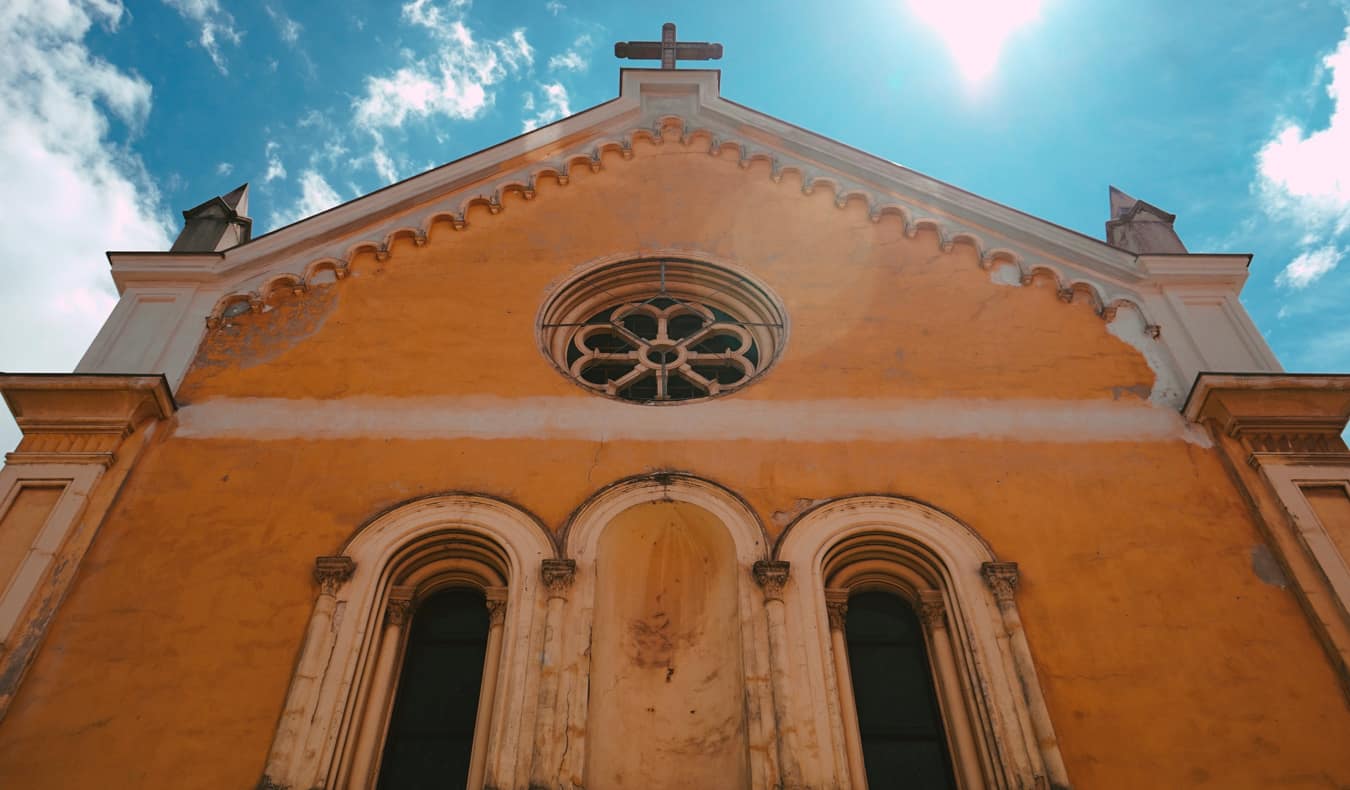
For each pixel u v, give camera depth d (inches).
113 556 452.8
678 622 464.8
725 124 686.5
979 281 594.6
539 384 534.9
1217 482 490.9
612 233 627.2
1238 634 432.5
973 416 521.0
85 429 494.6
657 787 413.4
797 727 398.3
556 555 453.4
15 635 421.4
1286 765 393.7
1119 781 390.6
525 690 406.6
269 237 605.0
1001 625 432.8
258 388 530.9
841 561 467.5
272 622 432.1
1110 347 558.3
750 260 613.0
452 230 623.2
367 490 482.3
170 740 396.8
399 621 447.5
